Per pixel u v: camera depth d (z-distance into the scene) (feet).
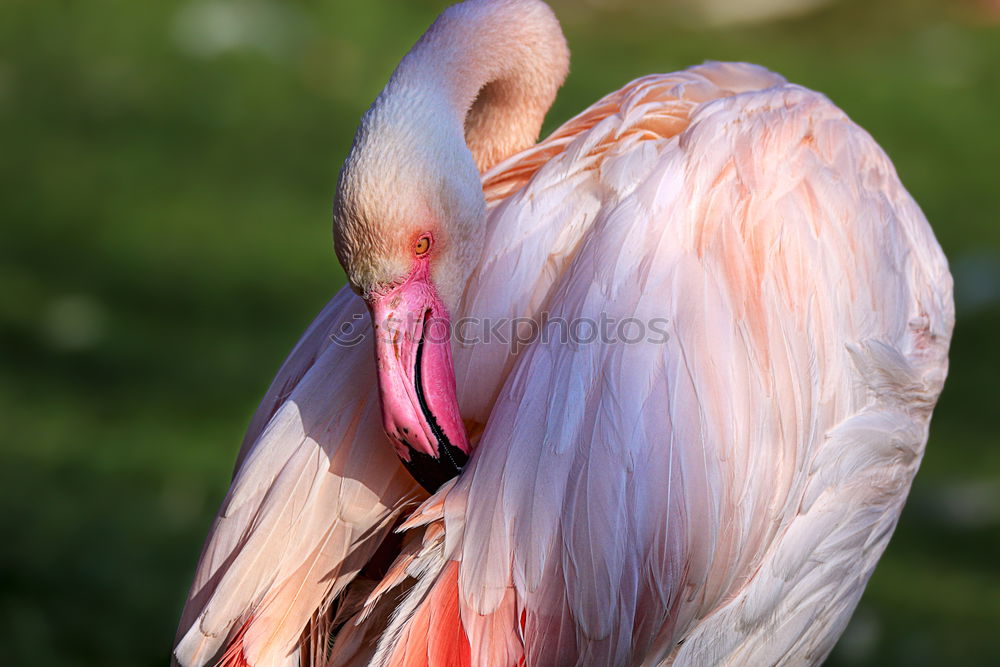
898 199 15.81
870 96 60.80
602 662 11.91
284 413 13.00
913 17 73.97
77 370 33.12
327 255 42.96
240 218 45.19
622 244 12.84
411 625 11.76
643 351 12.27
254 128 52.85
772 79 15.96
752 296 13.00
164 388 32.50
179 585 22.58
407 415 12.55
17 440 28.60
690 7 72.38
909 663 21.90
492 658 11.70
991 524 28.55
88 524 24.47
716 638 13.43
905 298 15.16
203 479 27.30
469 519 11.89
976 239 47.24
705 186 13.39
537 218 13.48
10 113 52.16
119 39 58.54
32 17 59.93
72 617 20.86
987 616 24.12
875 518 15.15
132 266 40.73
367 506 12.60
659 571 11.97
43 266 40.16
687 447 12.09
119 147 50.29
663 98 14.78
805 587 14.43
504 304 13.12
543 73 16.20
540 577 11.69
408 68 13.80
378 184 12.63
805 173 14.07
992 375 37.45
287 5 63.41
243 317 37.58
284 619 12.25
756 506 12.75
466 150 13.42
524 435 12.05
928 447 32.91
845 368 13.96
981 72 66.03
